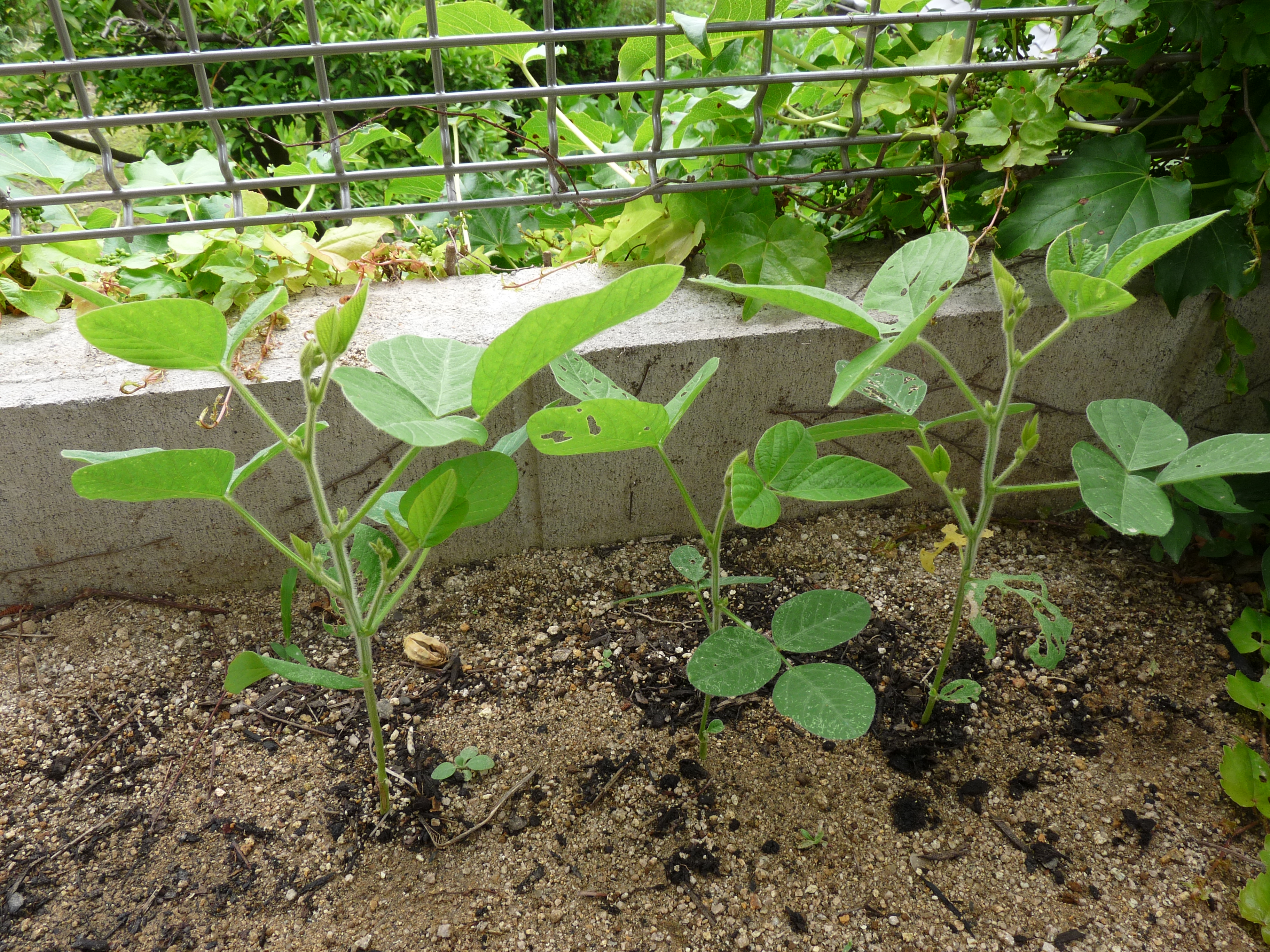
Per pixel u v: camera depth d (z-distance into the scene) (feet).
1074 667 6.15
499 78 15.62
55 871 4.80
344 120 14.62
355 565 6.73
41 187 12.43
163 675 6.01
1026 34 7.39
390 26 14.32
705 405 6.61
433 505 3.68
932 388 6.89
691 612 6.56
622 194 6.41
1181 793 5.31
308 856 4.92
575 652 6.23
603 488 6.90
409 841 5.00
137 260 6.52
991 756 5.53
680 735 5.63
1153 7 6.04
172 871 4.82
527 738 5.61
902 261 4.23
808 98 7.34
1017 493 7.60
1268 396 7.61
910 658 6.18
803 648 4.30
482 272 7.49
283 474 6.21
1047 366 6.95
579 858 4.92
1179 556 6.29
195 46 5.51
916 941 4.52
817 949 4.49
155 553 6.42
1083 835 5.07
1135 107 6.64
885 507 7.68
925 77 6.68
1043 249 7.27
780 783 5.34
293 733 5.63
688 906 4.68
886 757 5.51
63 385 5.69
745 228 6.77
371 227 7.11
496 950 4.47
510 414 6.31
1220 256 6.35
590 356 6.12
